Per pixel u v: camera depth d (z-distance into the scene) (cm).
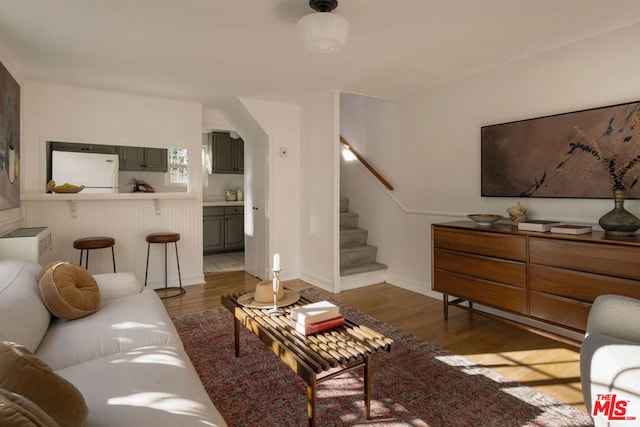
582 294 207
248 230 471
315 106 401
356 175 461
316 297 359
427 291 365
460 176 330
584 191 242
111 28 222
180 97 384
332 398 181
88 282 196
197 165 407
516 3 196
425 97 361
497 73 296
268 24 218
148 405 106
